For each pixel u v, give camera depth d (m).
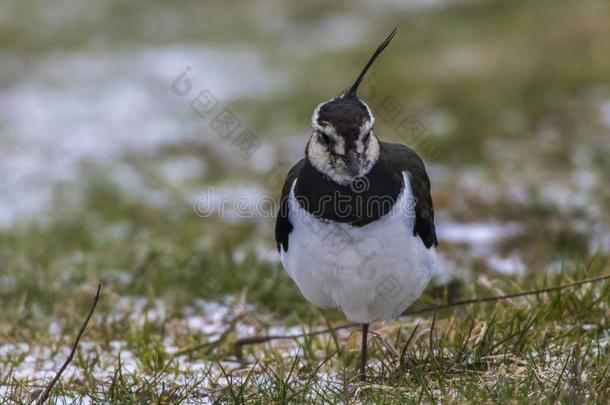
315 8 32.16
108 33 31.88
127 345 8.75
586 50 22.05
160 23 32.84
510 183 14.29
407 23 29.39
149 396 6.92
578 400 6.04
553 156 15.59
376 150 6.83
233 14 33.19
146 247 12.51
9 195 16.58
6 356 8.63
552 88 19.88
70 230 13.97
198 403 6.88
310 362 7.78
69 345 8.91
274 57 27.69
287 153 17.95
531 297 8.81
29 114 23.50
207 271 10.77
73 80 26.69
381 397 6.45
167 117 22.45
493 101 19.44
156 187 16.27
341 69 24.75
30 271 11.41
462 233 12.38
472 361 7.16
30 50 30.03
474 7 29.31
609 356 6.90
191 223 13.97
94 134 21.34
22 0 35.78
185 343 8.80
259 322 9.30
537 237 11.83
